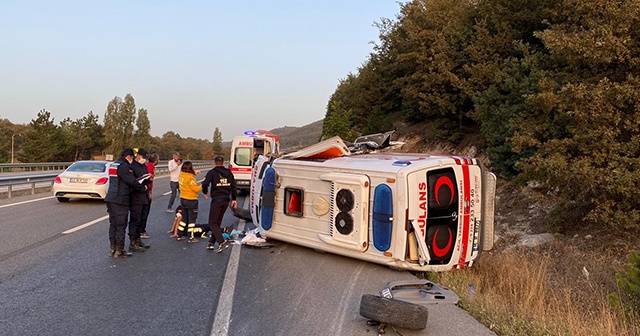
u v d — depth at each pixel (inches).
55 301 207.0
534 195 418.0
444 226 270.5
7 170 1408.7
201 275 257.9
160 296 217.8
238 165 762.2
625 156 351.3
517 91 543.5
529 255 390.0
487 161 632.4
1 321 181.0
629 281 257.0
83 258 289.9
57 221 426.9
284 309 201.2
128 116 3186.5
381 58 1112.8
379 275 262.5
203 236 373.7
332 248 290.5
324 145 335.9
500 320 193.6
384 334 173.8
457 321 190.7
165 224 439.5
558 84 420.2
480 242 295.3
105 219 442.3
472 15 757.3
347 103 1572.3
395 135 959.6
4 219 437.1
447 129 781.9
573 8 403.5
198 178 1192.2
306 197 310.0
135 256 302.5
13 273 251.6
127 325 179.6
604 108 361.7
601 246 366.0
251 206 387.2
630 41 364.5
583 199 425.7
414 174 260.5
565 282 328.2
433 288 228.7
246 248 335.0
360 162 289.4
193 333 172.4
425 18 882.1
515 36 641.0
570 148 389.1
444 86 743.1
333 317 191.8
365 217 272.1
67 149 2429.9
